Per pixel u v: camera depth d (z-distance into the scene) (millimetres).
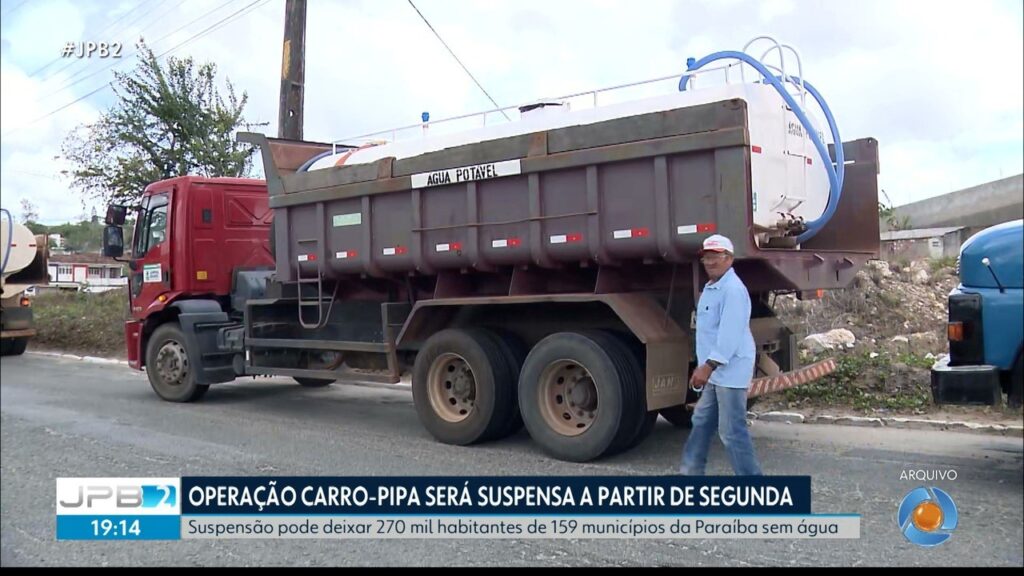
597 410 6527
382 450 7285
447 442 7527
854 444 6930
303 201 8633
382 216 7988
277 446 7504
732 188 5801
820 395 8523
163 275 10617
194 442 7734
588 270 7117
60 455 7199
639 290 6941
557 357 6754
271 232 9656
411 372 8422
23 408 10094
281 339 9188
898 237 12625
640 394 6570
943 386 5613
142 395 11234
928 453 6547
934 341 9445
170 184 10633
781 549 4559
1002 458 6355
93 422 8930
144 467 6691
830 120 6844
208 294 10602
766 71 6406
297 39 12062
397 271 8023
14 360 15641
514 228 6988
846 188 7578
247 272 10594
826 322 10539
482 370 7234
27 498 5887
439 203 7508
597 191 6473
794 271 6320
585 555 4566
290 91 12164
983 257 5602
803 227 6652
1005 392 5594
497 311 7551
